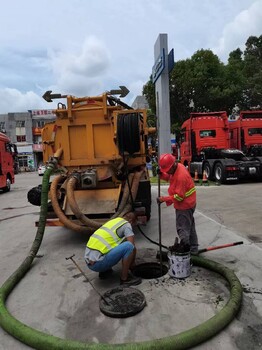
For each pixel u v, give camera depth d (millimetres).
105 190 6141
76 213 5297
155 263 4695
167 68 14094
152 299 3684
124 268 4059
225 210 8281
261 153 15016
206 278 4160
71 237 6516
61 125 6328
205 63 27984
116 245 4031
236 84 29172
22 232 7324
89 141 6277
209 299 3629
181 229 4598
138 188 6562
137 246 5652
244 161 14328
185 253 4141
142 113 6281
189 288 3904
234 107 30953
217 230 6371
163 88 14172
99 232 4090
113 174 6309
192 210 4625
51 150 6613
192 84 27297
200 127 15594
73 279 4402
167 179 4637
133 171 6527
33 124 54750
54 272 4695
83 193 6102
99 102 6219
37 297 3939
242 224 6773
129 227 4148
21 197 13859
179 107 28938
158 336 3023
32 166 52906
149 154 7398
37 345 2916
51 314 3523
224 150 14836
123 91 6781
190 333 2855
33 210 10188
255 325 3117
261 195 10445
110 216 5828
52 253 5562
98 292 3861
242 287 3852
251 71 36188
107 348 2721
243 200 9641
